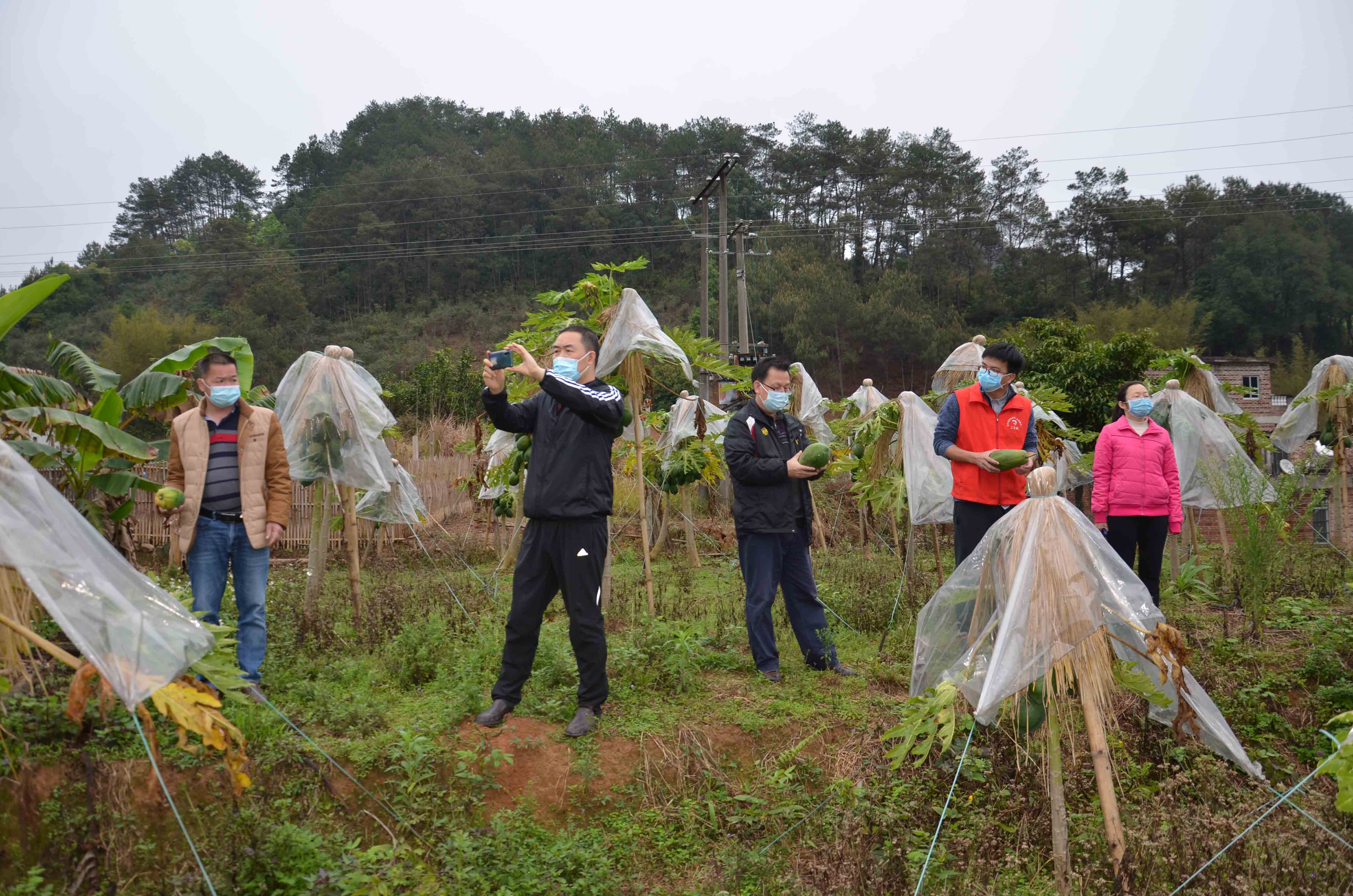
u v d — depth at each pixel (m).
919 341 56.88
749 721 5.15
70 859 3.73
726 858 4.14
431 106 120.69
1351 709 5.38
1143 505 6.66
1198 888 3.66
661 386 7.99
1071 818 4.30
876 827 4.24
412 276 86.56
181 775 4.28
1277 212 67.44
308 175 111.50
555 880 4.02
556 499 4.75
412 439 16.33
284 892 3.53
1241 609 7.27
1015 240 77.25
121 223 112.56
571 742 4.83
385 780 4.48
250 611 5.13
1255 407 27.45
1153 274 70.06
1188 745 4.86
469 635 6.61
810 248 65.69
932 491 7.83
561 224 86.56
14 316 5.81
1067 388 17.02
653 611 6.91
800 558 6.03
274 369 67.12
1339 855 3.76
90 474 6.50
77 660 3.16
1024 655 3.41
